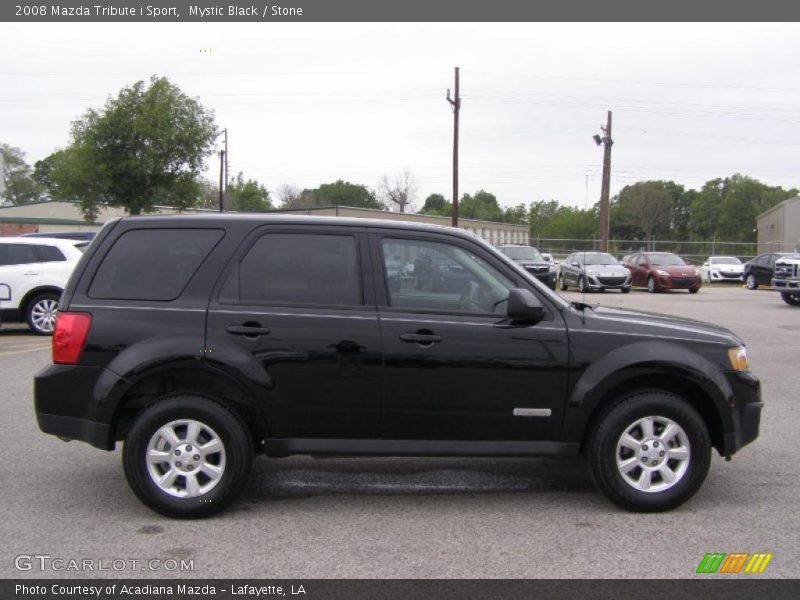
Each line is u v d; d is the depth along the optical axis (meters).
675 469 4.68
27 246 13.20
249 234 4.71
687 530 4.39
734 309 18.55
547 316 4.67
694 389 4.83
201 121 27.75
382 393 4.56
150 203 27.59
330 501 4.94
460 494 5.10
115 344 4.52
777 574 3.81
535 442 4.66
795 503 4.88
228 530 4.39
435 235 4.77
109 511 4.69
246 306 4.58
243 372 4.48
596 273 25.48
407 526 4.47
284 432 4.60
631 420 4.60
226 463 4.52
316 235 4.73
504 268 4.75
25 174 87.88
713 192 88.06
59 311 4.61
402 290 4.68
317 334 4.54
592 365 4.60
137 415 4.66
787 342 12.48
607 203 36.91
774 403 7.86
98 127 26.34
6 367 9.80
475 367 4.56
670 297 23.59
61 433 4.57
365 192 87.94
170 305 4.58
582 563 3.93
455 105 35.78
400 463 5.85
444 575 3.79
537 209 96.31
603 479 4.62
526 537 4.29
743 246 43.09
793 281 18.92
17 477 5.38
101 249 4.72
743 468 5.65
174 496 4.51
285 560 3.97
